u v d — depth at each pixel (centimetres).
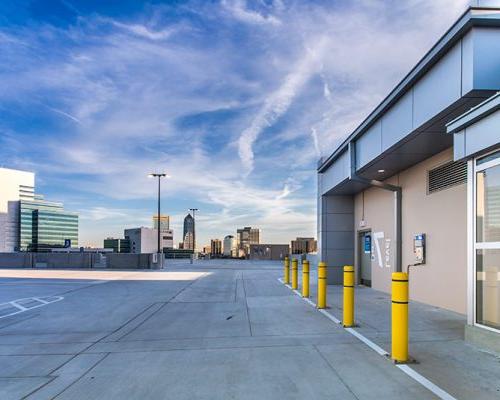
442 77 758
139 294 1491
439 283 1088
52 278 2286
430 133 896
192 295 1448
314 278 2191
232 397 483
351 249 1830
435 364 593
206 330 851
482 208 703
